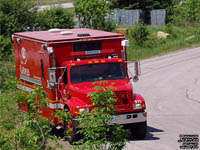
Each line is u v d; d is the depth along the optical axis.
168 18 134.00
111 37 33.16
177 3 140.25
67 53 32.03
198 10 128.50
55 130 34.91
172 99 47.88
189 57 82.19
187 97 48.81
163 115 40.09
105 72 31.83
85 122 20.16
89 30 38.28
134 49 90.44
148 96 50.03
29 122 21.53
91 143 19.89
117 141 20.27
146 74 65.62
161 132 33.56
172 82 58.59
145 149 28.45
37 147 22.00
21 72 37.44
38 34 36.25
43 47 32.19
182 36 109.69
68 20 87.81
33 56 34.53
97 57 32.88
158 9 134.00
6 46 64.00
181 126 35.50
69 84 30.89
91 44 32.62
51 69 30.62
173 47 94.50
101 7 94.50
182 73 65.50
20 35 36.84
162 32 106.31
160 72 67.00
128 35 97.75
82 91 29.45
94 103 20.08
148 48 92.88
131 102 29.98
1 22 77.56
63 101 31.77
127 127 31.50
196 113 40.66
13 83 27.89
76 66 31.48
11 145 22.00
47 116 32.81
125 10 130.62
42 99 22.06
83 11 93.31
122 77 32.00
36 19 83.44
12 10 79.56
